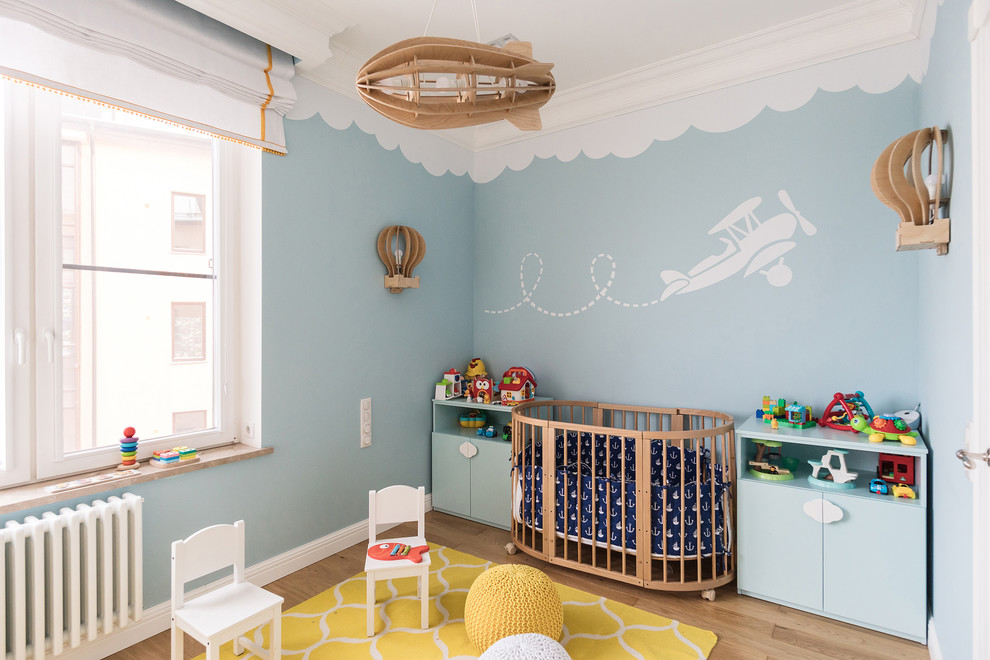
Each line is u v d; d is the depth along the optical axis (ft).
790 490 7.38
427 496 11.37
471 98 4.76
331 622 7.13
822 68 8.39
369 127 9.86
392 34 8.56
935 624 6.30
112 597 6.30
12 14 5.46
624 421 10.16
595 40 8.71
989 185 4.21
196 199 7.90
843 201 8.25
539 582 6.35
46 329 6.35
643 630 6.93
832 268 8.33
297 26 7.71
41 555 5.67
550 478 8.62
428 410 11.34
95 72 6.19
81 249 6.73
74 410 6.70
